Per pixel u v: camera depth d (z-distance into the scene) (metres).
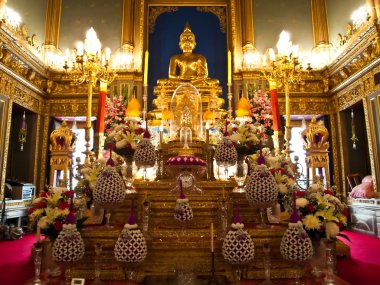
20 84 8.16
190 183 4.09
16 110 8.77
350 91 8.51
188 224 3.81
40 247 2.98
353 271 3.87
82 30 9.99
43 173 9.20
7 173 8.85
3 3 7.22
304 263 2.75
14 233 6.40
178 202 3.27
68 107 9.59
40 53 9.40
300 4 10.29
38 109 9.23
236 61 9.90
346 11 8.92
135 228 2.76
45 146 9.33
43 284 2.93
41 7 9.58
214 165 5.87
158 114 8.04
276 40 10.06
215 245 3.26
